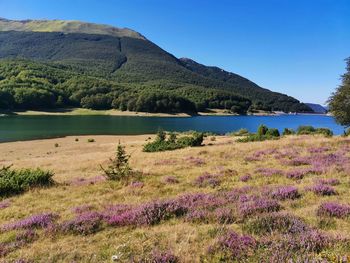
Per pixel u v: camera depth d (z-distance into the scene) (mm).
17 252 6926
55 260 6441
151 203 9477
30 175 15406
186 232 7516
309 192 10711
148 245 6812
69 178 18078
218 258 5953
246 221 8016
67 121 150625
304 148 24156
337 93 37688
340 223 7629
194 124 163625
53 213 9688
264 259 5523
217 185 12977
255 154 22719
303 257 5258
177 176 15602
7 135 90250
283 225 7273
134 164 22078
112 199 11625
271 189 11258
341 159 17984
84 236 7805
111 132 106750
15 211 10617
